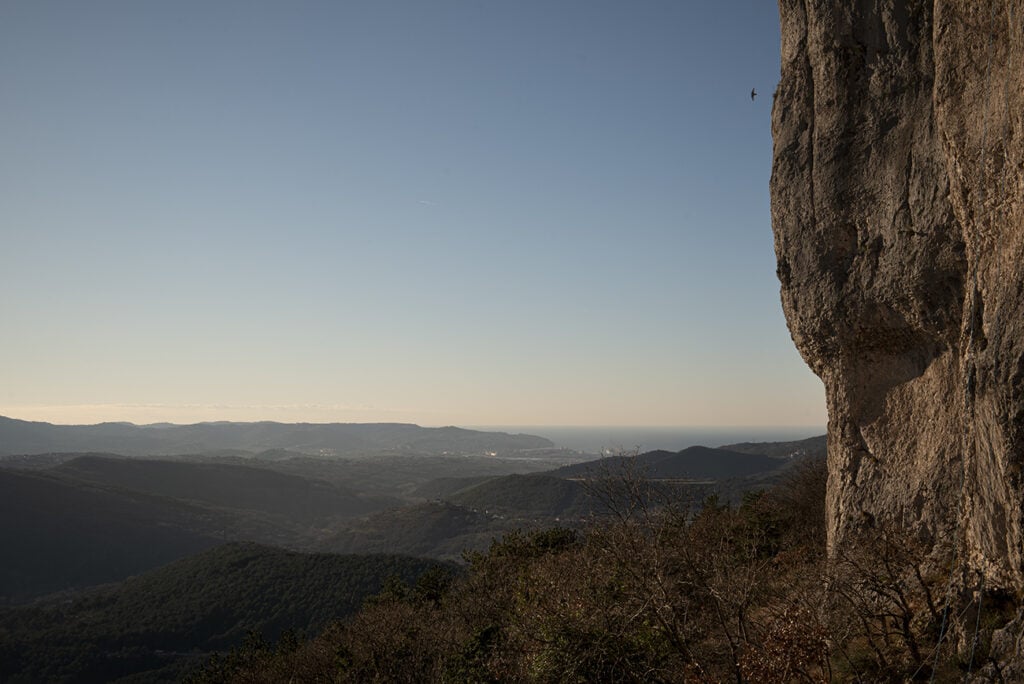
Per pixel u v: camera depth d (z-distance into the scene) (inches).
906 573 383.9
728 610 420.2
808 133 499.8
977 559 288.0
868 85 458.3
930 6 428.1
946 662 298.8
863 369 468.4
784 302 510.6
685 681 396.5
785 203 507.2
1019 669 241.0
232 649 1589.6
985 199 297.1
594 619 458.6
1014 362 250.4
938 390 421.4
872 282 446.9
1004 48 286.0
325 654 1027.9
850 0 470.6
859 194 457.7
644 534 515.5
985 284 292.2
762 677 352.8
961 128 326.3
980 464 276.1
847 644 371.6
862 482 457.1
